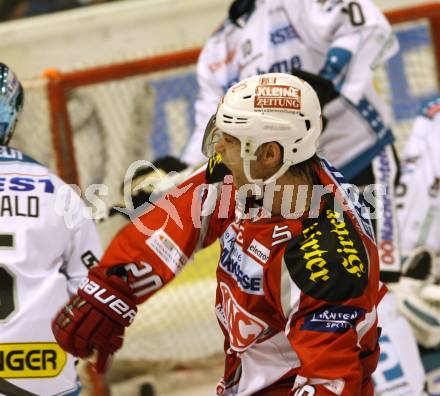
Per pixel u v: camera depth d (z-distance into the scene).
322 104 10.59
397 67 17.45
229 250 7.39
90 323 7.58
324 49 11.73
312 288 6.59
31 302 8.82
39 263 8.96
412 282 11.44
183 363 14.34
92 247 9.46
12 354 8.76
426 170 11.74
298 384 6.61
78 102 16.48
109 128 16.84
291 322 6.78
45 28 19.14
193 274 14.48
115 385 13.99
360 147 11.46
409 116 17.39
